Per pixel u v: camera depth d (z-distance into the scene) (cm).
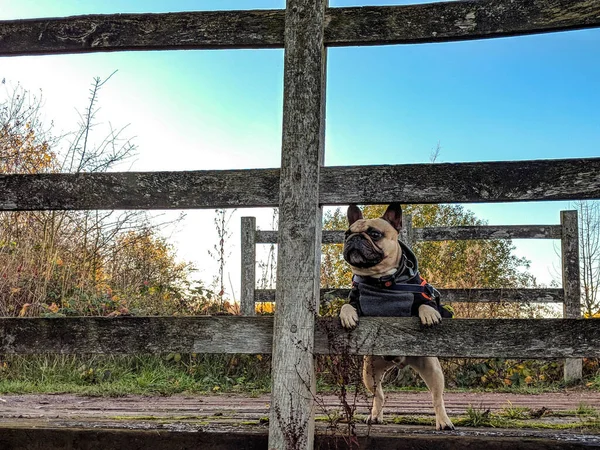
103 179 136
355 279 151
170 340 130
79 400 241
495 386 335
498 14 127
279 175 131
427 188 127
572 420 171
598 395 291
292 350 122
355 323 125
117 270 409
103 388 274
